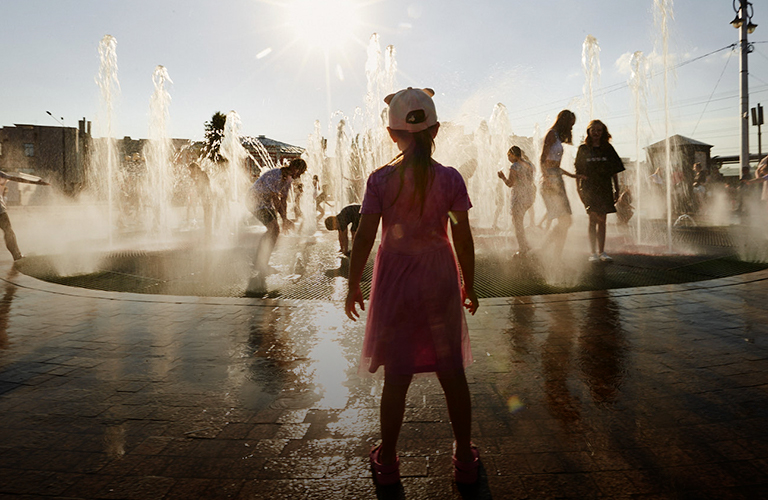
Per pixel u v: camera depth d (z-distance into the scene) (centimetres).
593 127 659
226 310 442
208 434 220
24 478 187
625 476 182
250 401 254
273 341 354
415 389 266
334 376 288
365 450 205
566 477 182
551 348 326
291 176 645
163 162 1458
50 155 4759
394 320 186
